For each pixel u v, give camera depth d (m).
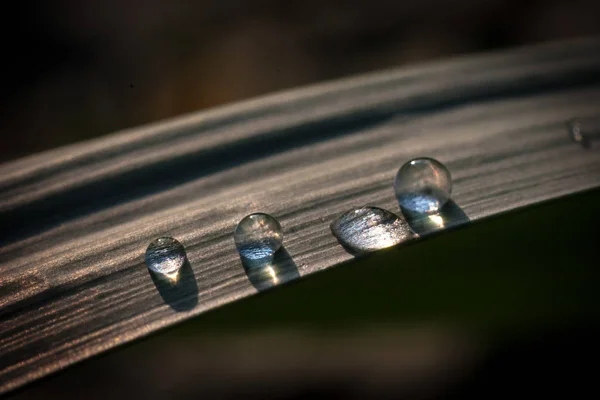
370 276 0.07
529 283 0.07
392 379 0.08
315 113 0.07
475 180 0.06
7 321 0.06
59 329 0.06
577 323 0.07
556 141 0.07
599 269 0.07
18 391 0.06
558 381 0.07
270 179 0.06
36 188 0.06
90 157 0.06
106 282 0.06
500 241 0.07
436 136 0.07
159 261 0.06
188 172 0.06
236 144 0.06
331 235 0.06
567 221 0.07
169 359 0.08
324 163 0.06
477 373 0.08
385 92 0.07
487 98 0.07
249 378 0.08
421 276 0.07
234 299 0.06
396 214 0.06
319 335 0.08
